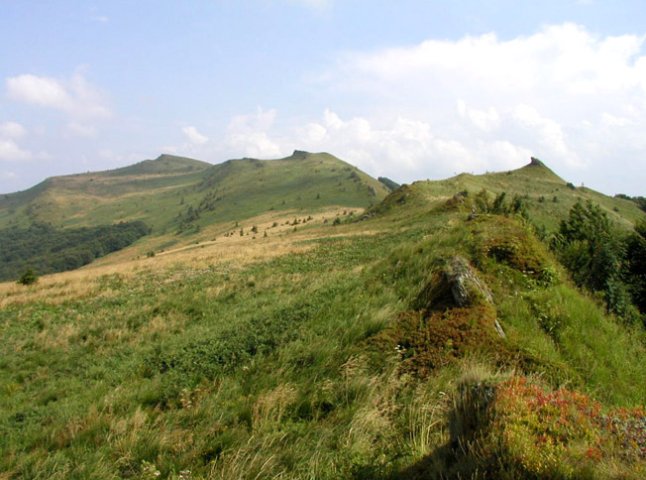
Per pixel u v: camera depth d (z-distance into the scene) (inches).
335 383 272.4
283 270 1022.4
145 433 262.8
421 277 402.9
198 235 7180.1
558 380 255.4
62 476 231.0
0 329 710.5
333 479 189.8
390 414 237.8
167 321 681.0
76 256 7775.6
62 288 1077.8
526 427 153.3
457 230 518.9
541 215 2213.3
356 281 484.1
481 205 1515.7
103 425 287.0
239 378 322.7
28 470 249.8
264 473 203.3
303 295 504.4
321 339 333.4
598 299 400.2
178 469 220.7
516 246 415.8
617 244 477.1
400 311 340.5
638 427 155.4
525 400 167.2
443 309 324.2
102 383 417.7
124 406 323.0
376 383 261.9
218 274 1072.2
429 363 274.4
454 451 169.0
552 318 326.6
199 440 242.8
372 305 372.2
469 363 262.4
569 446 145.5
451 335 290.8
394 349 292.8
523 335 303.4
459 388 196.4
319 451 209.6
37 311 823.1
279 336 367.6
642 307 447.8
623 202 3454.7
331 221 4067.4
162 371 405.4
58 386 444.5
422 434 199.0
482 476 143.5
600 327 337.4
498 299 348.8
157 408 311.7
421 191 2395.4
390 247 1048.8
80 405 356.5
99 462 234.5
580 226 571.5
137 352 522.9
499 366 264.2
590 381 271.4
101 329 658.2
